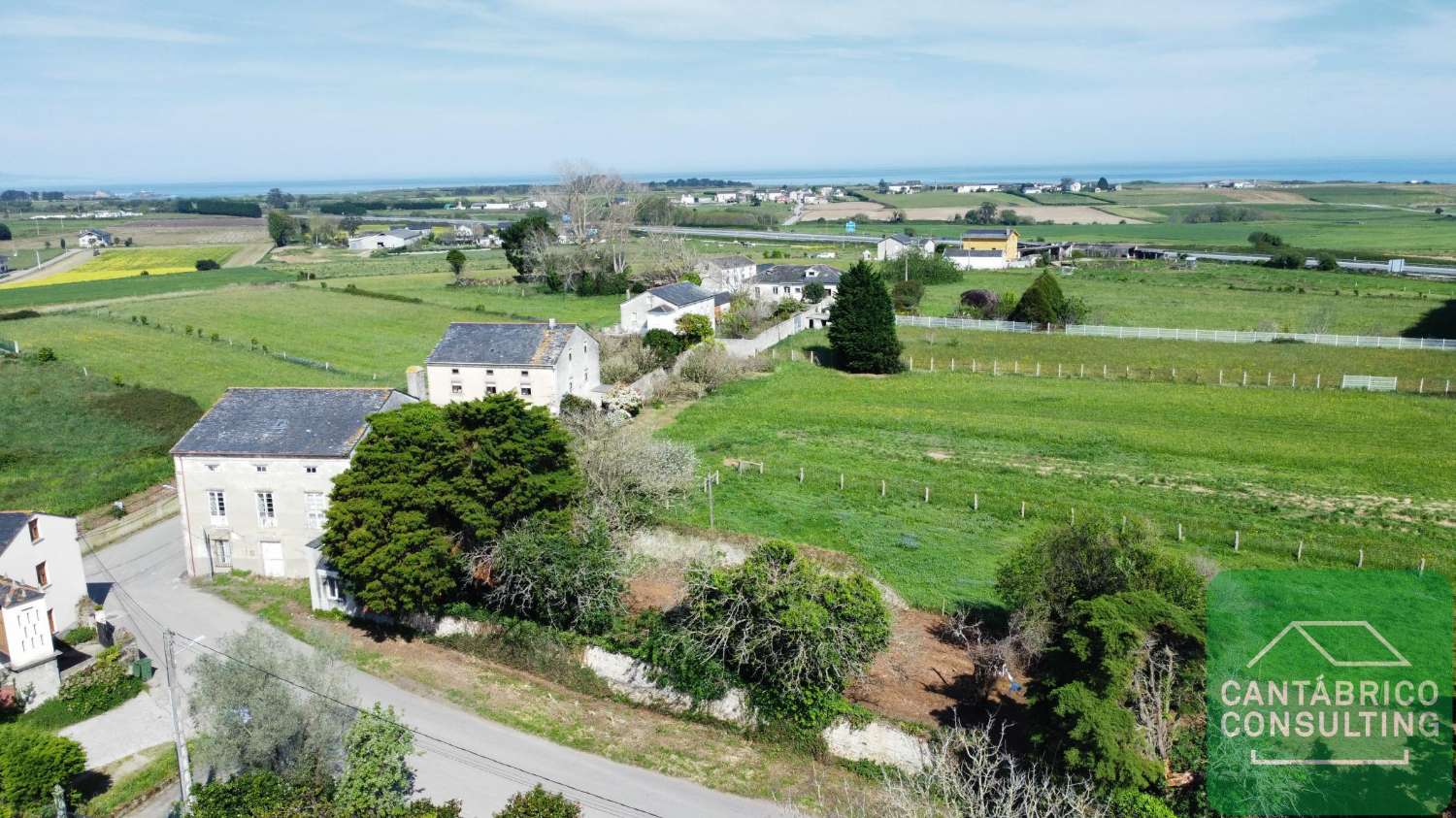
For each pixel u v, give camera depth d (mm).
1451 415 66688
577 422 58500
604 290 127625
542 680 37281
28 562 39500
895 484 54031
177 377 82812
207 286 138875
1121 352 89500
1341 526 46938
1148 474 56031
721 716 34062
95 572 47719
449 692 36344
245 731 28234
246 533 46656
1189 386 77438
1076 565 32375
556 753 32469
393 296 126812
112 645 39375
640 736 33469
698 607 34469
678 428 66812
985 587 41031
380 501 39094
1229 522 47188
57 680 36219
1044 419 68688
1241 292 127250
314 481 45344
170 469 61875
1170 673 27406
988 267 160250
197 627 41688
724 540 45719
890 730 30688
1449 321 100000
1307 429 64625
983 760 26078
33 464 61844
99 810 29484
